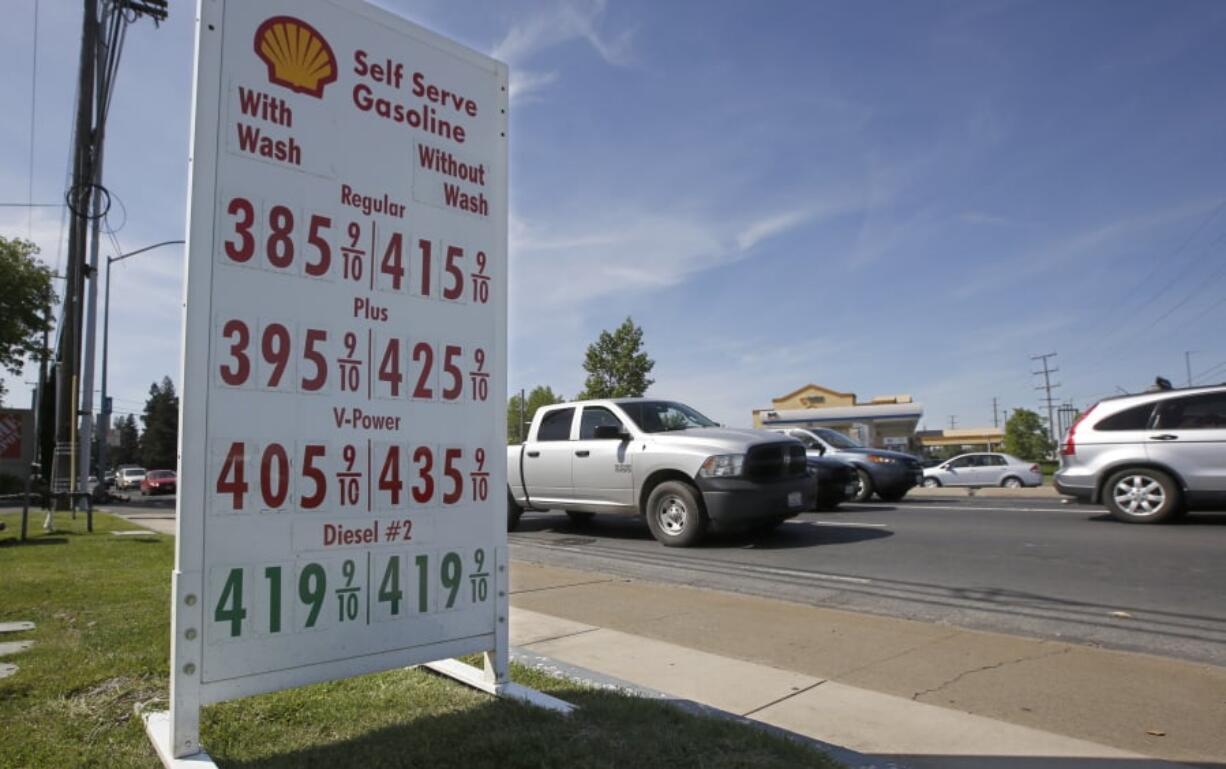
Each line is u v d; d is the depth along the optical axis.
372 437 3.87
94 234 21.17
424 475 4.05
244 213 3.52
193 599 3.29
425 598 4.02
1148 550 8.93
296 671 3.57
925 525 11.63
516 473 12.28
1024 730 3.95
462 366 4.25
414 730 3.71
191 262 3.35
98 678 4.43
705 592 7.49
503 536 4.37
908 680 4.79
